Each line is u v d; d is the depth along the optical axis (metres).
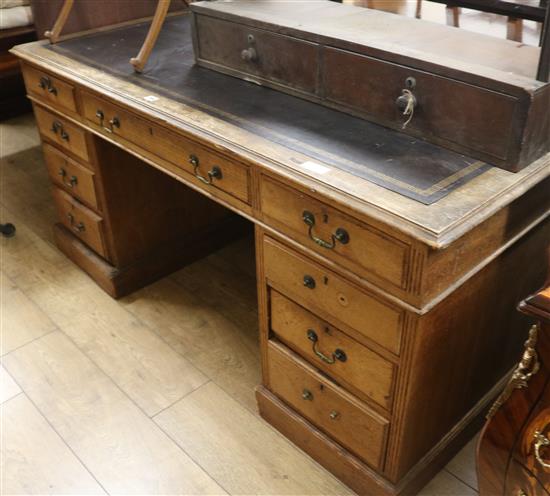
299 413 1.68
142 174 2.16
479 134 1.24
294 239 1.36
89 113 1.87
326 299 1.37
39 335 2.13
